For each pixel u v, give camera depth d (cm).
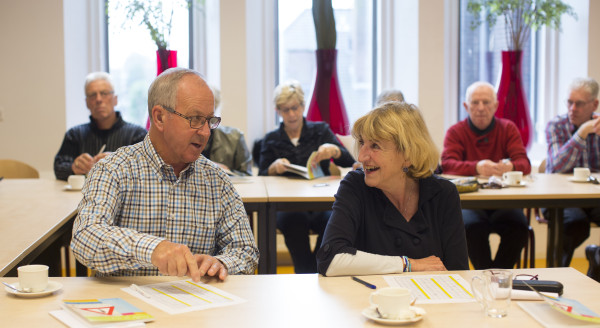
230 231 186
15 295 142
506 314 130
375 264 164
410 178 188
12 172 363
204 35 470
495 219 334
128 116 480
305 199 284
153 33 423
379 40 495
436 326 123
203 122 171
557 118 390
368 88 504
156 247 148
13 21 416
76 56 443
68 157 358
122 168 175
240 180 341
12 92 421
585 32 459
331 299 141
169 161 178
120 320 124
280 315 130
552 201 293
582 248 468
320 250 170
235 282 155
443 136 454
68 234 300
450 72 494
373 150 179
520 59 459
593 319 123
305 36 493
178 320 127
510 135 383
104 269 155
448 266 185
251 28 455
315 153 347
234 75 437
